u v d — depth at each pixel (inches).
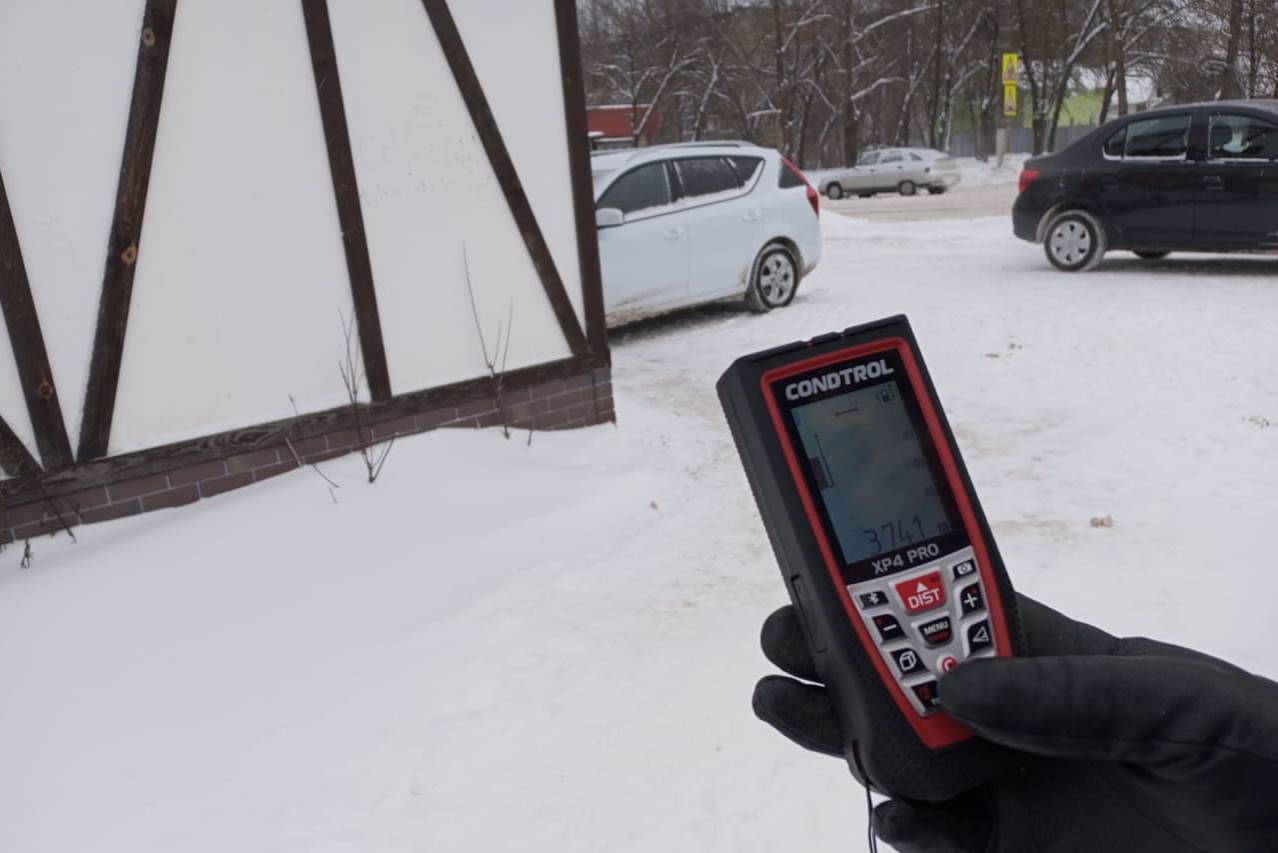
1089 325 342.0
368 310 207.8
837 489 43.9
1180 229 418.3
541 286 234.5
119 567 170.6
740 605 165.6
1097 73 1584.6
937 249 566.3
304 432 201.5
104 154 175.5
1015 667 34.3
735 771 123.9
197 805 124.5
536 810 120.0
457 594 174.9
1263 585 156.1
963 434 249.3
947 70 1845.5
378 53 204.8
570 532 198.4
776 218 404.8
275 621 165.0
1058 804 39.6
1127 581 162.6
